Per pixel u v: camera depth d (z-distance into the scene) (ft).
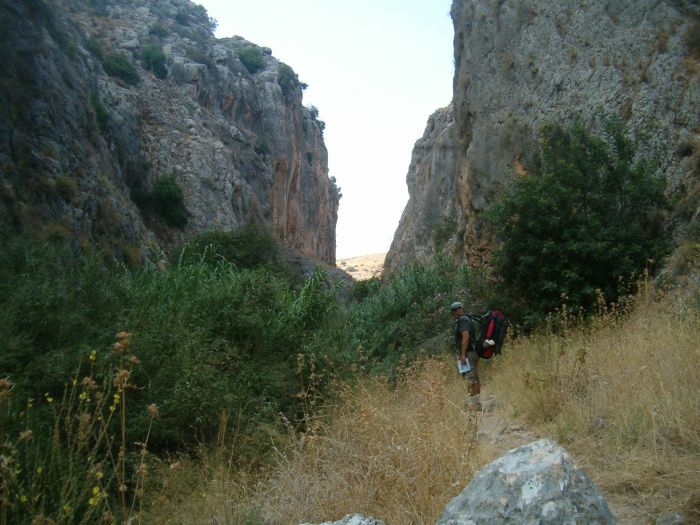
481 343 26.30
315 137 334.03
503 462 9.85
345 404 21.70
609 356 21.79
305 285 35.58
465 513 9.33
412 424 16.42
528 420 20.71
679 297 28.30
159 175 153.38
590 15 54.19
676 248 34.50
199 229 151.84
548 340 31.30
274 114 253.24
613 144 41.39
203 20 279.08
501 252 39.22
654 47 47.11
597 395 18.93
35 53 84.43
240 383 23.49
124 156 137.39
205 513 15.14
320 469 16.33
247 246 123.75
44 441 15.26
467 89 70.59
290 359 27.02
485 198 60.44
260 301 30.99
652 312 26.68
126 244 90.99
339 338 34.12
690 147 39.68
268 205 212.43
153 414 13.62
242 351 26.40
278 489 15.23
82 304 24.90
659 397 16.42
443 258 64.39
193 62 200.23
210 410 19.99
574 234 36.96
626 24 50.49
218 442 19.08
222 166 171.42
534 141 55.77
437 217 121.80
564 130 51.70
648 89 45.37
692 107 41.27
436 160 131.54
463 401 24.58
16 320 21.09
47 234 59.36
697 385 16.39
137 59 186.50
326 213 342.03
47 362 19.21
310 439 17.07
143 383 20.18
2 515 11.78
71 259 31.76
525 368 26.91
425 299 52.29
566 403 19.66
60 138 85.10
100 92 140.87
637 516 12.10
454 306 27.50
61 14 151.74
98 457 16.97
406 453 14.34
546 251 36.27
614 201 38.06
